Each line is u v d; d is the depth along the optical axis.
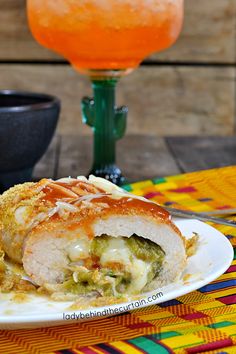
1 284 0.41
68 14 0.58
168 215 0.42
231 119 1.05
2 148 0.59
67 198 0.43
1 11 0.99
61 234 0.41
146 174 0.72
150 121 1.04
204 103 1.04
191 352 0.35
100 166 0.65
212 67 1.03
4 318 0.36
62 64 1.02
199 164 0.76
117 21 0.57
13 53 1.01
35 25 0.61
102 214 0.41
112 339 0.36
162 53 1.02
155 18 0.58
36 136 0.60
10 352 0.35
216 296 0.41
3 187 0.61
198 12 1.01
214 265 0.42
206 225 0.47
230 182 0.62
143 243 0.42
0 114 0.57
